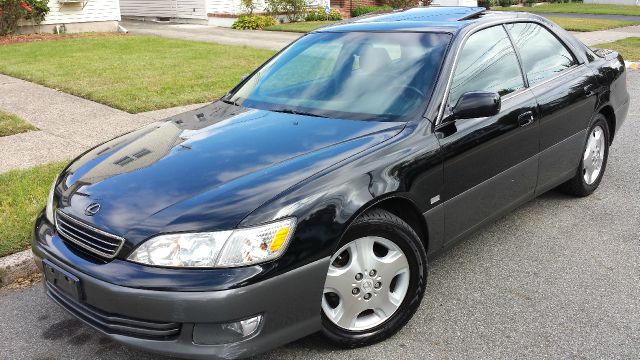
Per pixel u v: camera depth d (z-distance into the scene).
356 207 2.94
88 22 18.95
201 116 4.00
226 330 2.65
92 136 6.97
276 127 3.55
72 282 2.84
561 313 3.51
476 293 3.75
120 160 3.39
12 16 16.77
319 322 2.90
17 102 8.77
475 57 3.95
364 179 3.03
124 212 2.85
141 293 2.61
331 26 4.68
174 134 3.67
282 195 2.81
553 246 4.38
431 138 3.41
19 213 4.62
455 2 28.14
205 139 3.48
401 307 3.25
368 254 3.08
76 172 3.44
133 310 2.65
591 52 5.23
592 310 3.53
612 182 5.66
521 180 4.18
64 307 3.00
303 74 4.17
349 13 25.66
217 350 2.64
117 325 2.75
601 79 4.99
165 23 23.05
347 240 2.97
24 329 3.47
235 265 2.62
